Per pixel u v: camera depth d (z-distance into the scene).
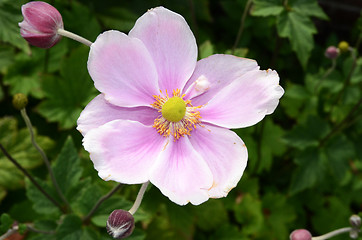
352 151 0.36
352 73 0.38
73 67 0.33
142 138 0.22
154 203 0.32
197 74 0.22
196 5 0.40
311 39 0.31
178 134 0.22
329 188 0.40
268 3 0.31
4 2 0.28
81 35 0.35
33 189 0.28
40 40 0.22
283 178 0.41
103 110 0.22
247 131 0.36
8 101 0.35
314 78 0.40
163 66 0.22
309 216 0.41
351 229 0.25
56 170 0.28
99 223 0.27
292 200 0.39
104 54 0.21
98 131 0.21
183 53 0.22
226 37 0.44
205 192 0.21
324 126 0.36
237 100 0.22
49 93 0.33
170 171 0.22
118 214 0.21
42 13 0.21
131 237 0.27
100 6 0.37
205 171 0.22
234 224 0.38
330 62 0.45
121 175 0.21
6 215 0.25
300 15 0.31
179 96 0.22
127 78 0.21
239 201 0.37
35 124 0.35
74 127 0.34
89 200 0.27
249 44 0.43
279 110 0.43
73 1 0.35
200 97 0.22
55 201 0.28
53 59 0.35
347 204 0.39
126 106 0.22
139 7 0.38
